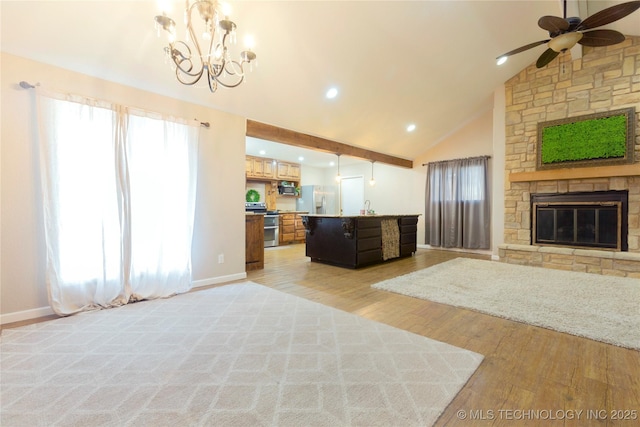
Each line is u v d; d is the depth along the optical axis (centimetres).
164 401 150
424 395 154
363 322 251
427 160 721
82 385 163
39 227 263
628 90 428
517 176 509
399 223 568
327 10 296
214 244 380
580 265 442
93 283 284
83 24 244
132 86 309
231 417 138
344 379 168
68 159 268
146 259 315
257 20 287
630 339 215
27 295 258
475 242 638
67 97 265
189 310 281
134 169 306
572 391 158
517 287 356
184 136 341
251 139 606
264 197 817
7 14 223
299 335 226
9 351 201
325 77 387
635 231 423
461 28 363
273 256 602
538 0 339
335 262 505
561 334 229
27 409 143
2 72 244
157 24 198
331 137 541
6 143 247
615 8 230
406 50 378
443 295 325
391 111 516
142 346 208
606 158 435
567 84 474
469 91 526
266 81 364
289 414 140
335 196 917
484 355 197
